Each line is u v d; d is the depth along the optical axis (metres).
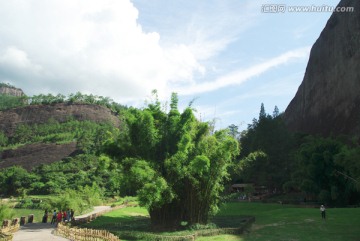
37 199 77.81
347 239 23.50
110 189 88.88
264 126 76.25
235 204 56.84
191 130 29.48
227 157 29.06
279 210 43.00
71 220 32.03
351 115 86.19
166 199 27.08
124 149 29.97
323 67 107.62
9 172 126.25
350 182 45.94
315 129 101.38
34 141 184.62
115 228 28.02
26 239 21.28
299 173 56.19
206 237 25.11
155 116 29.88
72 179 111.12
